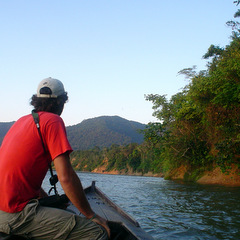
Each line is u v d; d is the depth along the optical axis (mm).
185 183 20141
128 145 100125
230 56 17969
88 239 1852
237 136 15320
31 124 1865
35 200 1837
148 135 24344
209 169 21016
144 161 73500
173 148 23438
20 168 1784
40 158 1848
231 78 15555
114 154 109188
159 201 9328
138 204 8562
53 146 1800
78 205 1832
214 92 16062
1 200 1788
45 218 1805
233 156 17297
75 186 1781
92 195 5906
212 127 19062
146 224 5508
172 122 24531
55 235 1835
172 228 5145
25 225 1801
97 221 1960
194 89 17906
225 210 7262
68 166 1792
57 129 1842
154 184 20797
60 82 2184
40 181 1919
